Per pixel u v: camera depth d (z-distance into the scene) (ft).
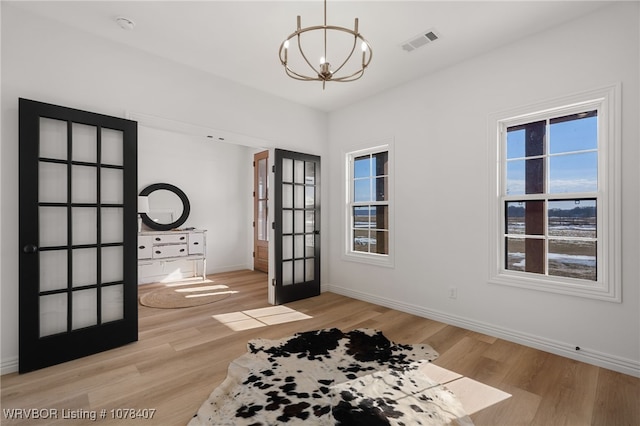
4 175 7.14
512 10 7.41
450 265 10.25
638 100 6.93
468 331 9.63
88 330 8.00
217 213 19.39
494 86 9.19
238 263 20.39
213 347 8.46
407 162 11.47
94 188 8.32
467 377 6.93
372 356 7.91
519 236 9.00
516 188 9.10
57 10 7.39
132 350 8.30
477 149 9.57
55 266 7.75
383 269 12.39
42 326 7.57
